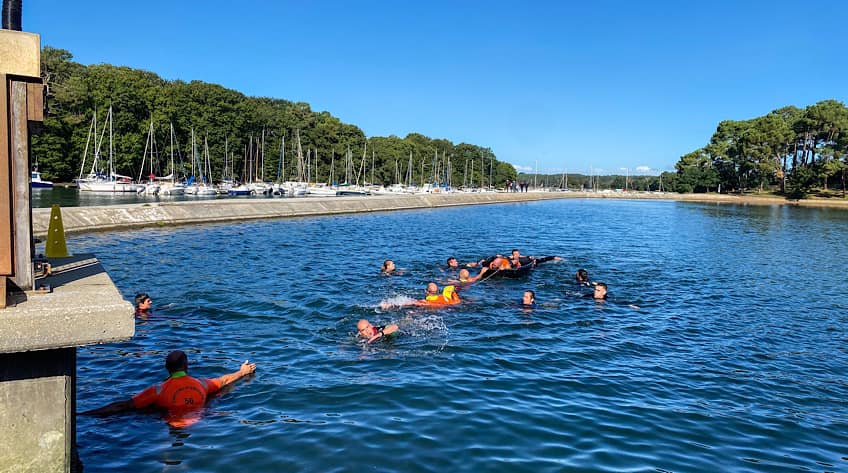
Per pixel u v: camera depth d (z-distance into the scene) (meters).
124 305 3.71
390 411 7.16
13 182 3.94
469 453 6.07
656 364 9.65
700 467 6.02
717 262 24.47
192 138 81.12
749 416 7.52
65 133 71.88
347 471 5.61
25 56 3.82
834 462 6.29
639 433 6.80
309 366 8.88
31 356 3.72
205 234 28.02
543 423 6.95
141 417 6.86
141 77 82.44
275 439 6.30
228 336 10.39
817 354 10.59
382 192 98.25
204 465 5.68
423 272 18.64
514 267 18.91
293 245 25.02
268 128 104.56
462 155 155.62
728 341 11.34
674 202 111.12
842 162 93.81
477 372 8.80
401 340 10.47
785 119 117.56
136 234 26.91
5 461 3.71
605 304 14.51
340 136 117.06
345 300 13.73
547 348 10.30
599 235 37.19
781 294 16.98
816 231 43.78
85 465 5.64
